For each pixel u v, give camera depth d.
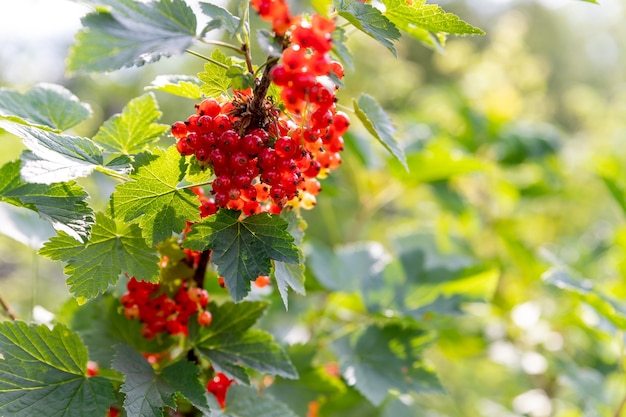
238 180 0.55
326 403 0.78
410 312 0.78
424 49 3.24
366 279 0.82
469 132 1.40
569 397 1.13
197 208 0.57
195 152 0.56
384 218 1.82
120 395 0.62
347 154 1.19
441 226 1.32
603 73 4.79
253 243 0.56
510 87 1.52
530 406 1.10
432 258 1.03
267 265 0.56
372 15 0.56
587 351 1.21
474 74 1.58
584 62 4.83
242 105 0.57
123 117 0.63
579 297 0.82
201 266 0.62
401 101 1.95
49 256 0.57
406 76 1.88
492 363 1.33
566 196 1.41
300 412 0.72
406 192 1.51
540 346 1.18
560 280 0.82
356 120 1.22
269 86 0.57
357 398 0.78
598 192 1.66
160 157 0.56
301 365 0.73
